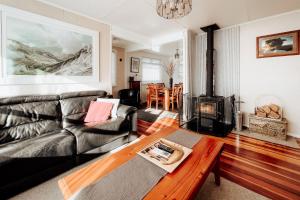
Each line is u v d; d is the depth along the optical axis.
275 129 2.85
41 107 2.18
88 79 2.99
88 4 2.57
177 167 1.21
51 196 1.49
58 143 1.75
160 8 2.33
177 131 2.00
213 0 2.44
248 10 2.79
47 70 2.45
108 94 3.19
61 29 2.58
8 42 2.06
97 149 2.15
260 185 1.63
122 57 6.10
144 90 7.10
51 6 2.48
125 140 2.57
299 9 2.75
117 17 3.09
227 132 3.09
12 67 2.11
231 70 3.57
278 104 3.05
